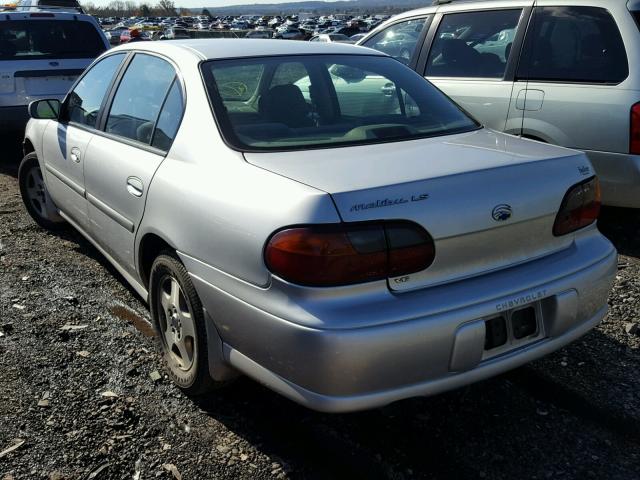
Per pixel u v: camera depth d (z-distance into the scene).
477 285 2.35
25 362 3.23
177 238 2.73
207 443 2.66
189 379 2.85
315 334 2.13
